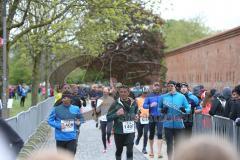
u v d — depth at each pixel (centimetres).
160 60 5516
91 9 1850
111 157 1434
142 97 1519
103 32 2548
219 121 1131
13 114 3231
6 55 1689
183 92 1380
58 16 1791
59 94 1638
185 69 3950
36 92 2858
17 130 1330
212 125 1195
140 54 5422
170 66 4609
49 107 3219
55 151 207
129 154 1109
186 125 1359
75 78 4625
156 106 1417
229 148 189
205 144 189
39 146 1565
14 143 551
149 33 5434
